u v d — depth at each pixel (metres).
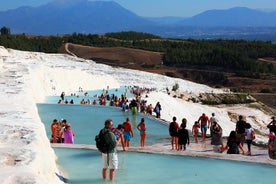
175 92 87.38
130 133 20.56
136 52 192.75
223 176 14.25
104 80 74.88
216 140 20.86
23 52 92.88
